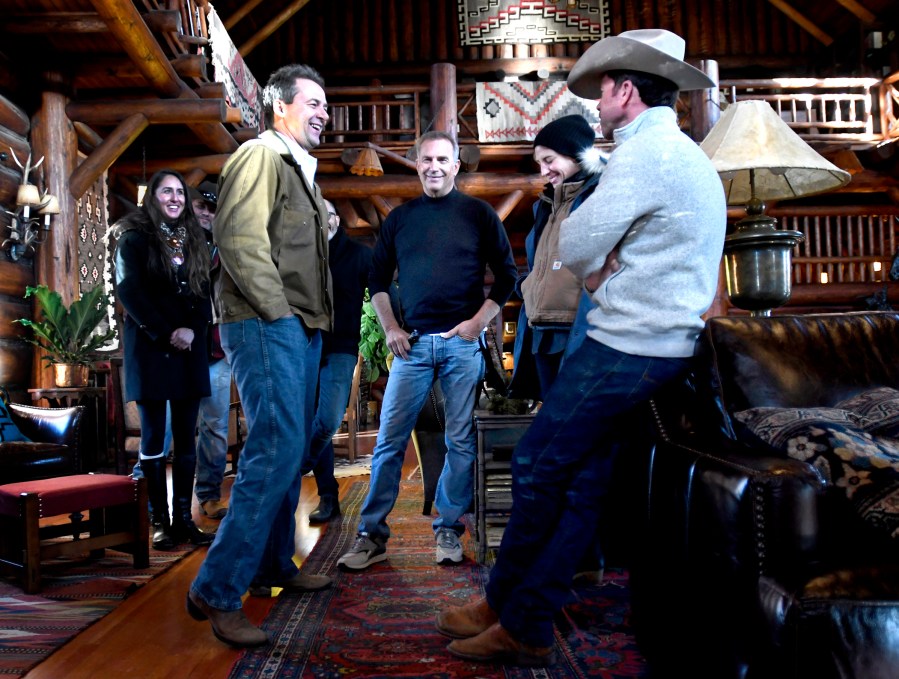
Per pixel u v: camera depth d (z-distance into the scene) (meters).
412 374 2.81
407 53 10.60
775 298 2.60
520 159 8.40
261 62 10.58
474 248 2.85
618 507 2.13
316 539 3.32
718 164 2.52
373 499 2.83
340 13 10.66
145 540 2.85
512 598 1.85
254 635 1.99
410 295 2.84
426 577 2.68
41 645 2.00
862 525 1.49
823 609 1.21
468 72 10.59
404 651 1.96
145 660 1.91
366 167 7.27
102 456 5.75
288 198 2.13
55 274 5.43
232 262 1.97
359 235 9.90
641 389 1.69
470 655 1.88
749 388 1.87
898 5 9.41
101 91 6.05
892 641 1.21
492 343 3.09
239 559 2.00
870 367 1.95
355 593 2.48
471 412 2.89
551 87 8.43
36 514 2.54
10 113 5.21
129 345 3.08
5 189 5.09
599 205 1.64
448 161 2.82
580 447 1.76
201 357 3.20
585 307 2.29
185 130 6.75
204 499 3.84
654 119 1.69
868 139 8.79
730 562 1.39
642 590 1.84
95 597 2.47
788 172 2.80
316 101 2.22
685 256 1.64
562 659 1.91
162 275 3.04
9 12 4.93
